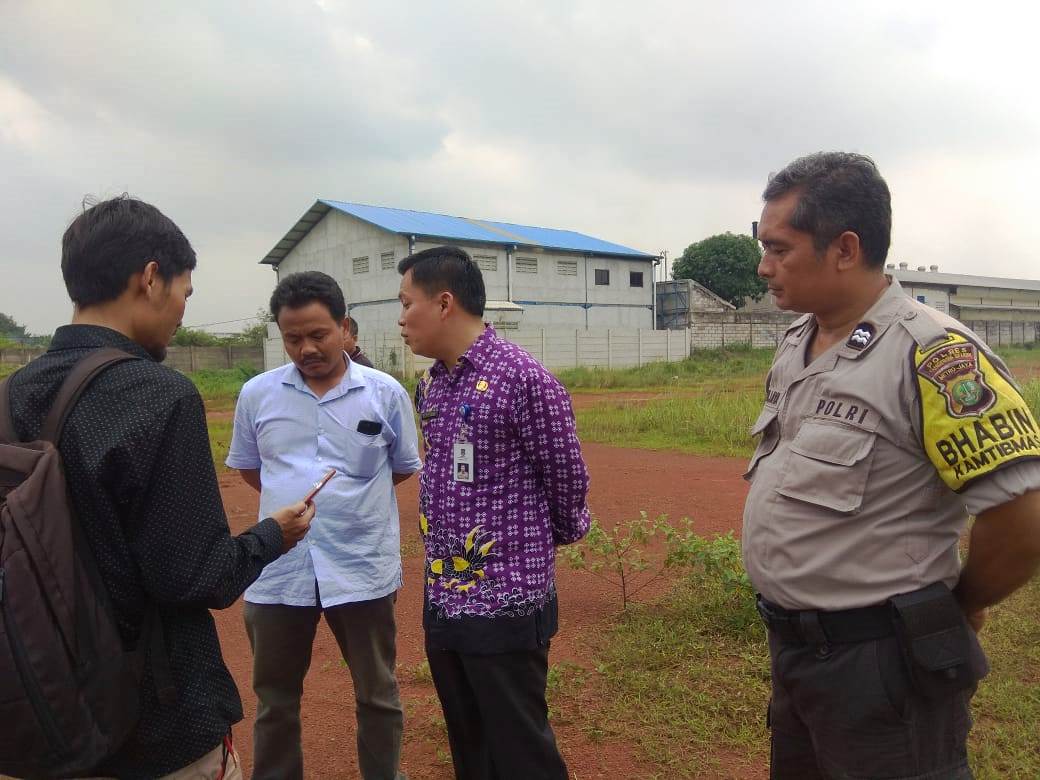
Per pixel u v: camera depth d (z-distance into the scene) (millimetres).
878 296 1907
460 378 2336
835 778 1893
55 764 1547
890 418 1778
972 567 1771
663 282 42344
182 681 1765
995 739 3080
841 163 1875
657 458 10469
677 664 3830
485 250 33594
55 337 1807
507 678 2266
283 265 38688
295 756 2850
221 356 36219
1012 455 1606
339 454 2805
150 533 1643
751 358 35344
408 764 3197
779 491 1949
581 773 3027
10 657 1489
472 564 2266
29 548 1509
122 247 1764
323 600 2711
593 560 5574
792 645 1958
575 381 26578
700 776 2969
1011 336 50062
